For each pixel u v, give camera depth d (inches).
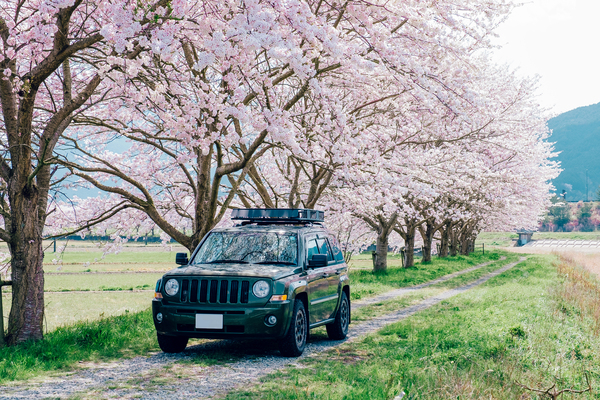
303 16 306.8
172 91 362.3
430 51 450.9
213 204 472.7
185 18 312.8
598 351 322.3
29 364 274.2
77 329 389.4
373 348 338.0
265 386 233.0
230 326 288.8
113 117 523.5
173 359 299.3
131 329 391.9
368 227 1342.3
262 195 685.9
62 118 352.2
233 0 312.3
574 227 6692.9
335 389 225.0
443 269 1264.8
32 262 340.8
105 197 713.0
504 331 350.6
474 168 834.8
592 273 1075.9
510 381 246.5
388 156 639.8
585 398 237.3
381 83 567.2
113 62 321.4
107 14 351.3
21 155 337.4
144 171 703.1
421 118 736.3
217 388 232.7
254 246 342.3
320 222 417.4
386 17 405.1
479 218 1705.2
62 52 319.9
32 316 338.0
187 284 298.2
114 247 737.6
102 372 265.4
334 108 409.7
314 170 683.4
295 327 304.0
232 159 657.0
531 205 1581.0
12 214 338.6
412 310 571.5
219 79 518.3
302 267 334.0
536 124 1051.9
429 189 501.4
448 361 284.5
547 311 460.8
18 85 327.0
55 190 426.0
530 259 1775.3
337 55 308.2
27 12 422.3
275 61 582.2
